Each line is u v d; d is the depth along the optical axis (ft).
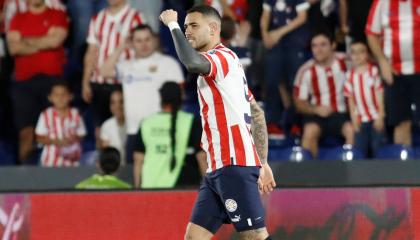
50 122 108.27
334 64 104.01
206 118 60.95
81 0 114.11
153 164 94.12
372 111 102.68
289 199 76.18
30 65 111.45
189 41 61.77
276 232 75.97
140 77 104.12
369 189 75.97
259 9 108.17
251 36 107.24
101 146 104.99
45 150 107.96
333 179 96.99
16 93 111.34
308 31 106.63
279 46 106.63
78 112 109.50
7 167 100.73
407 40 101.40
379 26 102.78
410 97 102.32
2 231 76.43
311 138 103.45
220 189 60.75
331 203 75.97
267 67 107.04
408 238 75.31
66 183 100.63
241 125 60.49
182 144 94.27
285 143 105.81
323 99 104.01
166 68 104.58
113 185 88.22
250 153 60.64
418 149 102.78
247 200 60.39
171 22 58.34
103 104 109.09
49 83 111.24
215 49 60.90
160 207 76.54
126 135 104.47
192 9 62.23
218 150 60.49
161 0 111.45
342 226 75.77
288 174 97.45
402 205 75.56
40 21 111.86
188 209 76.38
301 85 104.94
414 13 101.50
